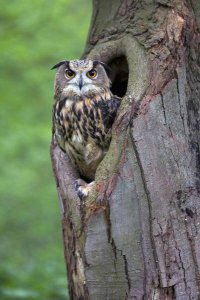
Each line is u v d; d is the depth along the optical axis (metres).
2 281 15.55
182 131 9.41
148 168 9.15
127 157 9.19
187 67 9.73
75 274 9.54
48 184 25.53
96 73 10.32
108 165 9.24
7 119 23.81
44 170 25.47
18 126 24.02
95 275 9.19
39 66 23.17
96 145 10.21
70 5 21.55
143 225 9.05
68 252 9.73
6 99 23.58
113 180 9.16
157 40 9.78
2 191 25.11
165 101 9.43
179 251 9.03
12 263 19.14
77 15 21.89
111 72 10.80
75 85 10.20
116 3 10.74
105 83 10.31
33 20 20.75
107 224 9.13
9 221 24.59
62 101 10.33
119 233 9.09
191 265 9.02
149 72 9.57
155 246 8.99
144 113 9.30
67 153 10.45
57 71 10.64
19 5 20.25
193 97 9.65
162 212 9.06
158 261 8.98
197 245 9.08
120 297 9.08
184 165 9.28
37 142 24.52
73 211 9.47
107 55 10.52
